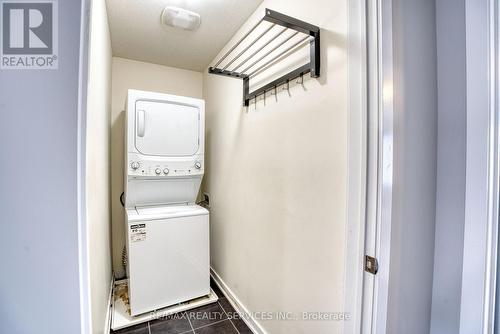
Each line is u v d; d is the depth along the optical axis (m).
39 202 0.53
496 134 0.79
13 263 0.52
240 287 1.80
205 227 1.96
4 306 0.51
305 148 1.14
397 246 0.81
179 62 2.49
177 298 1.84
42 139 0.53
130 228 1.68
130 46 2.15
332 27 0.99
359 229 0.81
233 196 1.92
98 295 1.24
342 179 0.94
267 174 1.44
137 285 1.70
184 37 1.97
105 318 1.55
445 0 0.83
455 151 0.81
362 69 0.79
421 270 0.85
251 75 1.63
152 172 1.90
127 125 1.86
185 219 1.87
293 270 1.22
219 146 2.22
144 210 1.93
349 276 0.85
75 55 0.55
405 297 0.83
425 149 0.84
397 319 0.82
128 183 1.88
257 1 1.51
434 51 0.85
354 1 0.82
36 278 0.53
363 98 0.79
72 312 0.56
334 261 0.97
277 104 1.35
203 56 2.34
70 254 0.56
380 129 0.76
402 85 0.79
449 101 0.82
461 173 0.80
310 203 1.11
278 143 1.34
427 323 0.88
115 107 2.36
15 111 0.51
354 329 0.83
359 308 0.81
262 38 1.50
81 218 0.57
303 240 1.15
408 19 0.80
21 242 0.52
